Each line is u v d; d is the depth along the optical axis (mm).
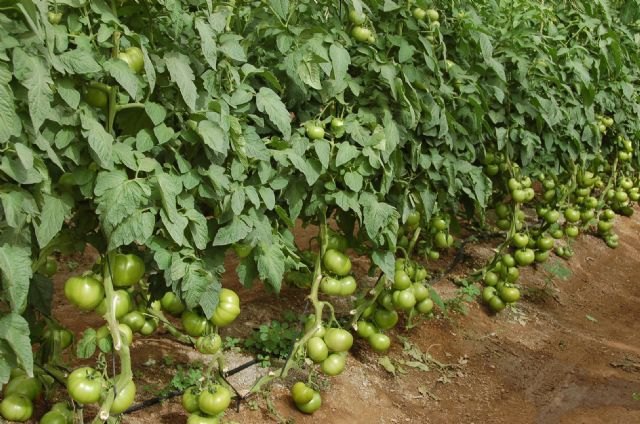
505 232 4945
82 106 2402
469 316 3930
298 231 4344
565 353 3879
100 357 2514
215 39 2609
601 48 4102
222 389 2711
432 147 3291
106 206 2379
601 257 5547
